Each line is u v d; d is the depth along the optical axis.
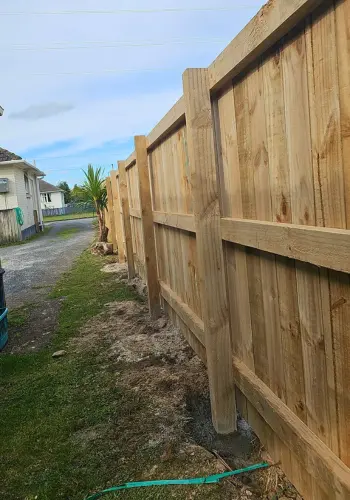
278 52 1.47
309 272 1.44
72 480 2.05
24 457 2.26
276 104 1.52
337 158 1.19
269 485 1.88
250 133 1.78
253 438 2.29
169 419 2.52
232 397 2.34
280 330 1.74
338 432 1.38
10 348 4.03
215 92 2.15
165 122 3.21
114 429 2.46
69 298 5.86
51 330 4.50
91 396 2.90
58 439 2.41
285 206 1.54
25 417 2.69
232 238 2.05
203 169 2.19
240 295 2.15
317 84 1.25
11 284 7.30
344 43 1.10
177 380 3.00
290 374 1.69
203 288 2.28
